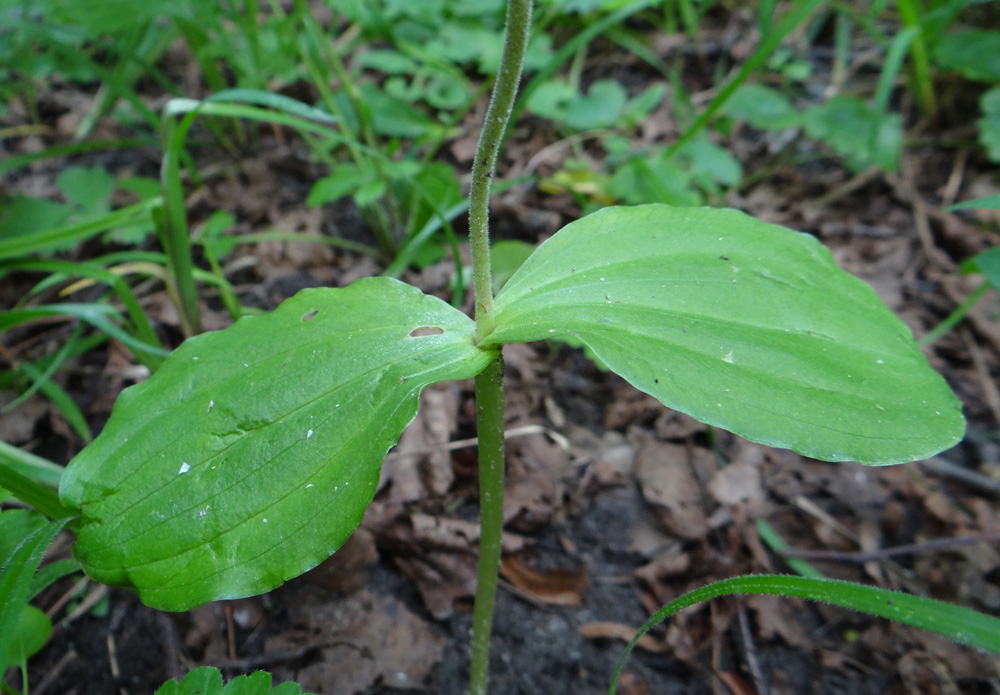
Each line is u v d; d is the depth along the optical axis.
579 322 0.15
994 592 0.22
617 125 0.40
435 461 0.25
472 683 0.20
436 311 0.16
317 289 0.16
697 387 0.14
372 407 0.15
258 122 0.39
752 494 0.25
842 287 0.16
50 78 0.42
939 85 0.41
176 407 0.15
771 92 0.38
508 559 0.24
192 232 0.34
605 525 0.25
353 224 0.35
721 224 0.17
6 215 0.30
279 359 0.15
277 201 0.36
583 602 0.23
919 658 0.21
